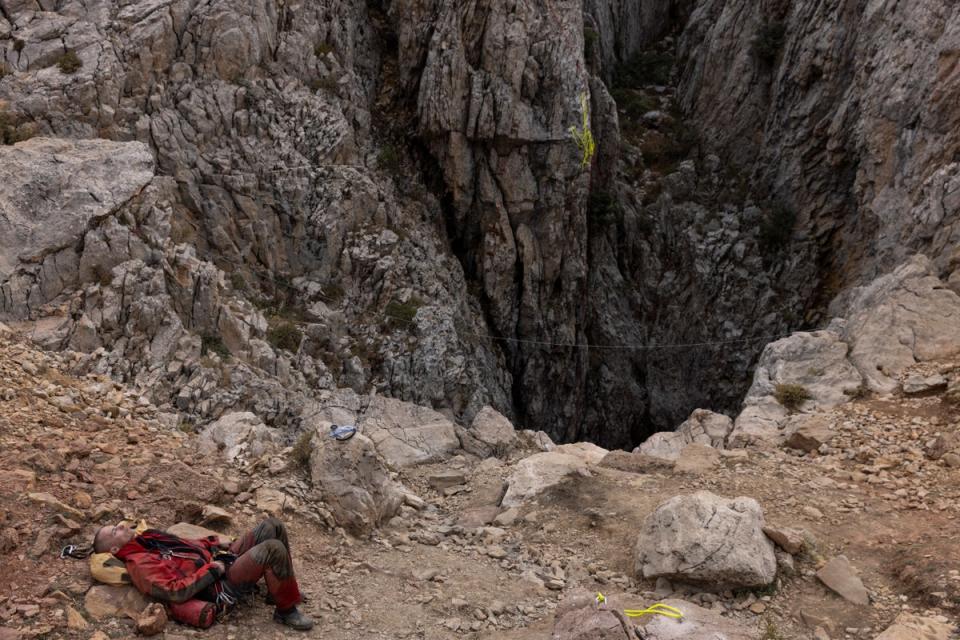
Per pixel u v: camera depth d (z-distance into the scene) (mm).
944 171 17734
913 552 7047
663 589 6668
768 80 31125
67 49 18125
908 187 19844
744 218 30516
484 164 25875
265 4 21500
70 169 13109
